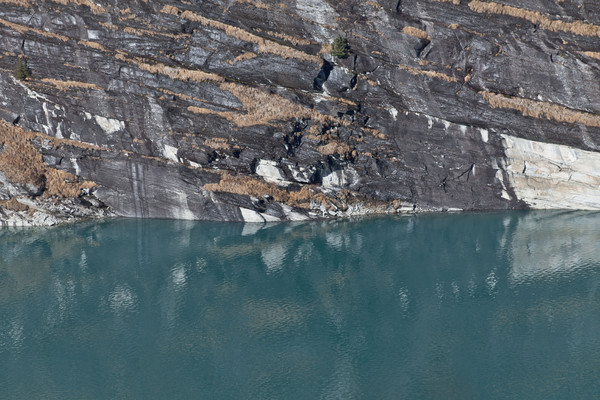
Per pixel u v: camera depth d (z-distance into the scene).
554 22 75.81
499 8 76.75
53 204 79.50
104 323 55.94
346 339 52.81
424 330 53.78
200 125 77.75
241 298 60.12
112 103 78.12
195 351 51.53
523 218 78.88
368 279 63.38
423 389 46.03
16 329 55.00
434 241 72.12
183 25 79.19
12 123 78.56
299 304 58.75
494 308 57.09
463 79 78.44
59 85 78.06
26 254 70.38
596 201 79.44
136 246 72.31
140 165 79.31
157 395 46.00
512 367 48.34
